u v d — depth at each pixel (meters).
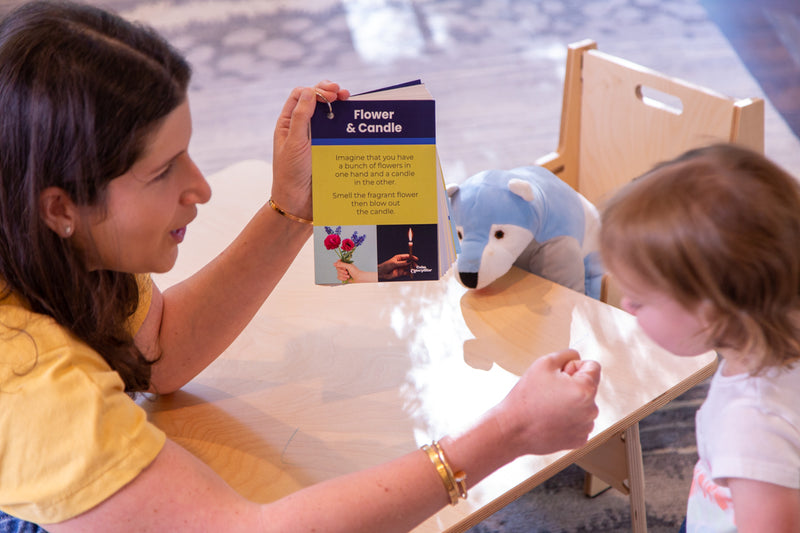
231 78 3.42
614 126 1.65
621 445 1.31
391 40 3.65
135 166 0.75
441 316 1.22
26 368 0.72
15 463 0.70
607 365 1.09
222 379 1.12
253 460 0.98
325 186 0.95
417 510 0.77
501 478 0.94
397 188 0.96
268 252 1.04
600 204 0.78
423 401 1.05
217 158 2.92
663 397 1.04
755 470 0.72
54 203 0.74
